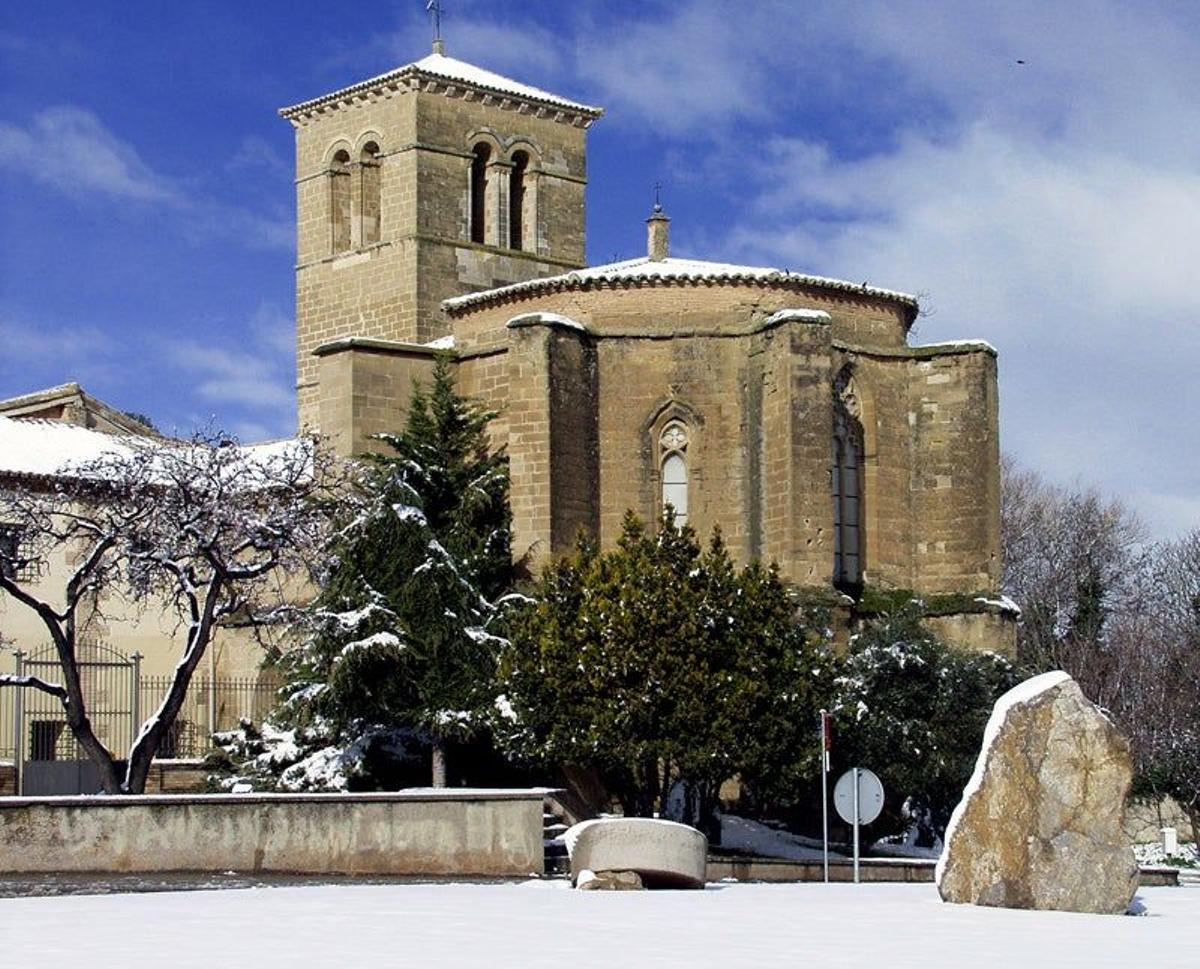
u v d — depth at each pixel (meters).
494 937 25.69
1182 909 33.94
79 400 86.44
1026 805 32.66
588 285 66.19
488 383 66.88
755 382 65.00
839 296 67.50
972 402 67.69
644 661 52.34
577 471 64.44
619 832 35.97
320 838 39.38
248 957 23.05
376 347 67.00
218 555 54.91
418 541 56.97
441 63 86.88
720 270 66.69
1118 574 108.06
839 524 66.69
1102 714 32.81
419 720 55.62
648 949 24.50
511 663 54.06
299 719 57.00
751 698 52.56
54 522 67.56
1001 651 66.44
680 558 54.22
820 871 50.72
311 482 59.47
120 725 65.75
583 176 88.38
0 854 37.81
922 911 31.27
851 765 55.78
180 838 38.69
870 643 59.50
